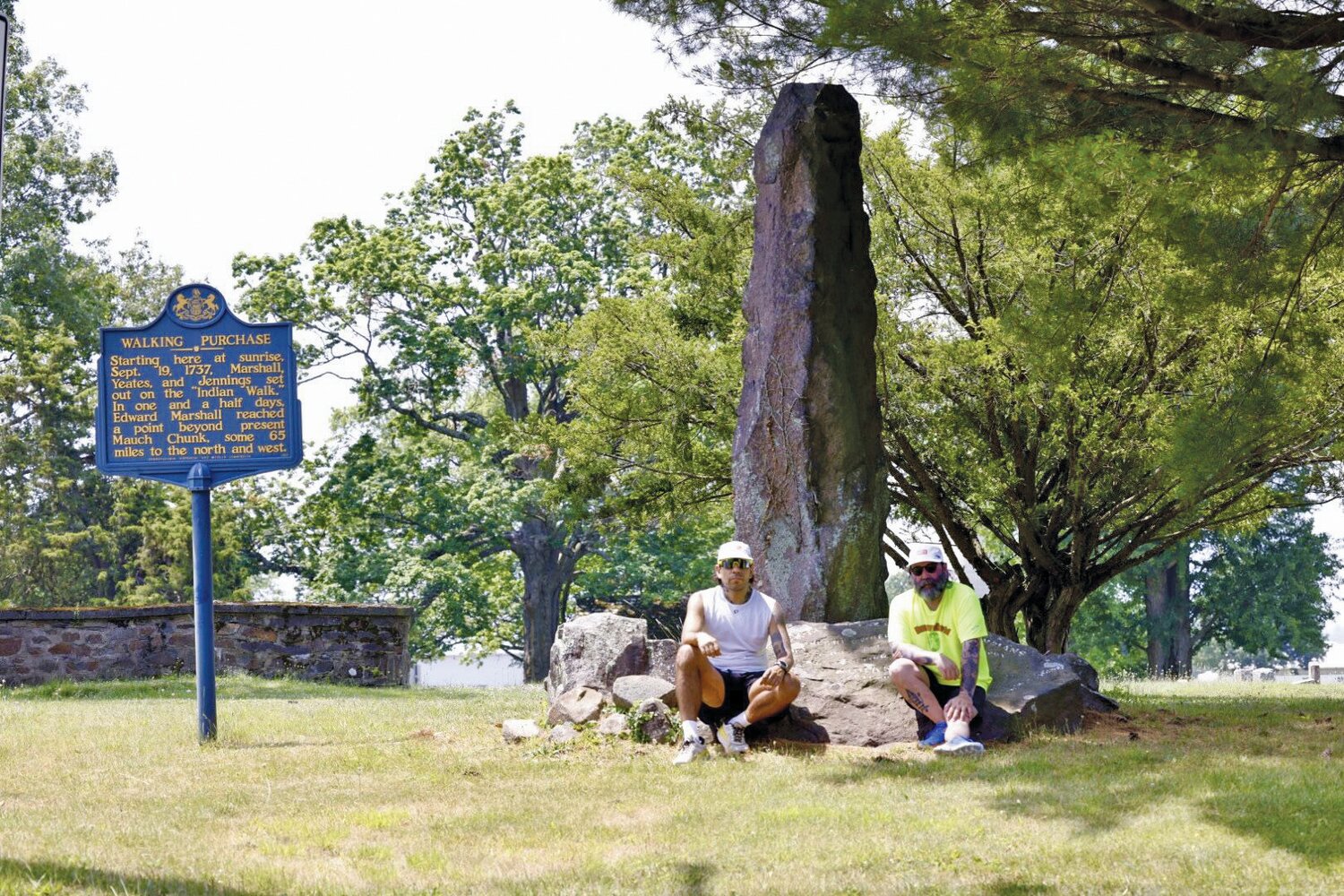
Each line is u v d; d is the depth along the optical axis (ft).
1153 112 37.24
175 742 35.09
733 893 17.74
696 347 63.57
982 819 21.81
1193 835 20.25
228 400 35.58
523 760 29.45
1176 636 160.86
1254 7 33.01
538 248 111.86
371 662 68.59
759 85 44.96
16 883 17.94
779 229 37.50
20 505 122.72
